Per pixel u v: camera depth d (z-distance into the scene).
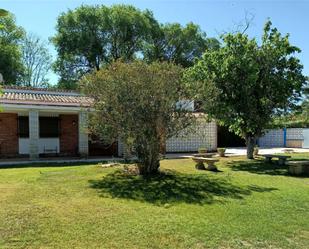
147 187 10.21
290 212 7.75
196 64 18.16
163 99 11.41
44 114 21.22
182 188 10.16
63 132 21.86
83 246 5.48
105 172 12.97
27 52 47.28
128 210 7.64
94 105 11.96
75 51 42.28
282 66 17.44
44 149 21.19
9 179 11.34
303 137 29.59
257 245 5.70
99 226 6.46
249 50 17.12
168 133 12.02
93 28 43.12
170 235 6.05
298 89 17.28
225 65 16.73
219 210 7.77
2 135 20.27
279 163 16.55
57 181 11.02
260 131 18.31
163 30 46.69
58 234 5.99
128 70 11.37
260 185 11.01
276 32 17.28
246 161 17.83
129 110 11.39
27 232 6.05
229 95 17.36
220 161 17.91
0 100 16.91
